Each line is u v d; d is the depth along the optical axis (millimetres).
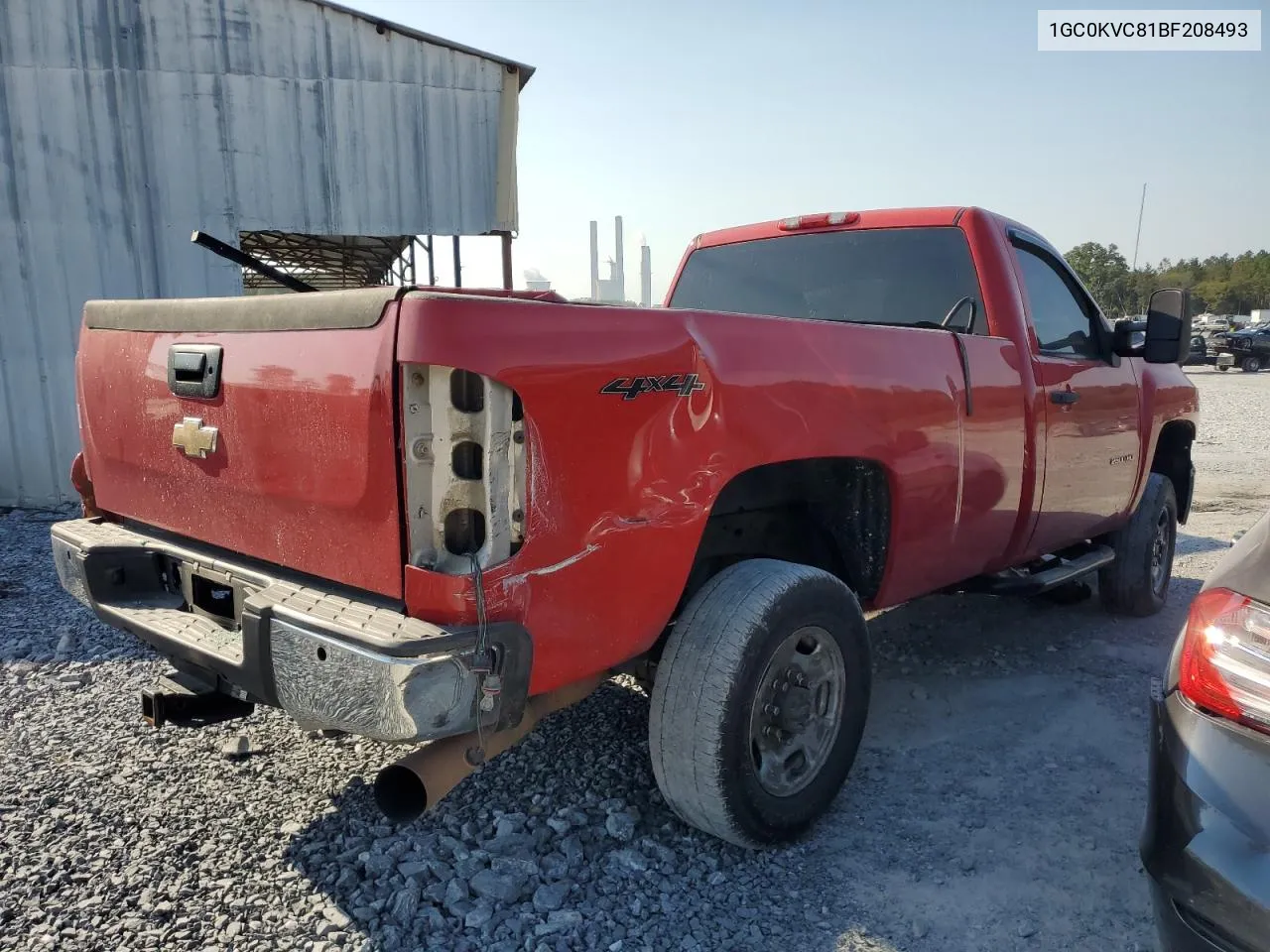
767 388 2564
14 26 8719
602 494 2209
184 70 9219
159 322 2727
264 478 2389
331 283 19594
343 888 2553
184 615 2740
